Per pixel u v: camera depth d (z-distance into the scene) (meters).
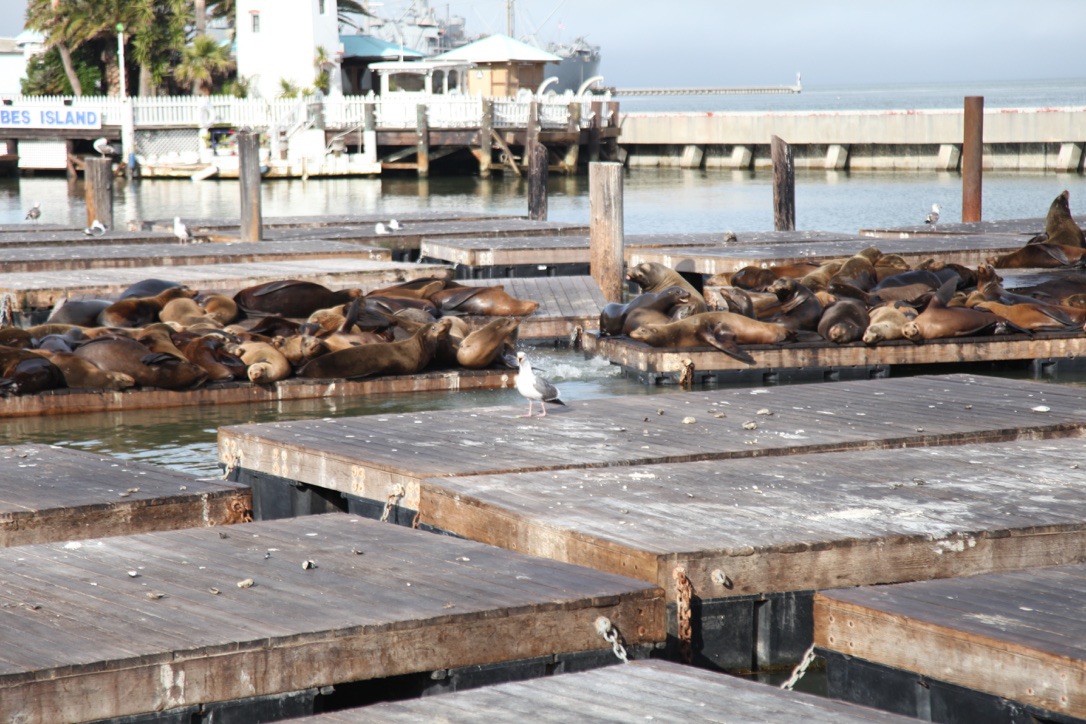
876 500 15.20
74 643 10.84
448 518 15.75
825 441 18.47
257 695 10.95
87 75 114.00
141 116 98.00
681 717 9.59
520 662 11.88
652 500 15.20
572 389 26.72
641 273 31.44
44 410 24.16
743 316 27.88
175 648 10.70
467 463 17.14
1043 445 18.23
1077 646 10.66
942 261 40.16
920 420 20.00
